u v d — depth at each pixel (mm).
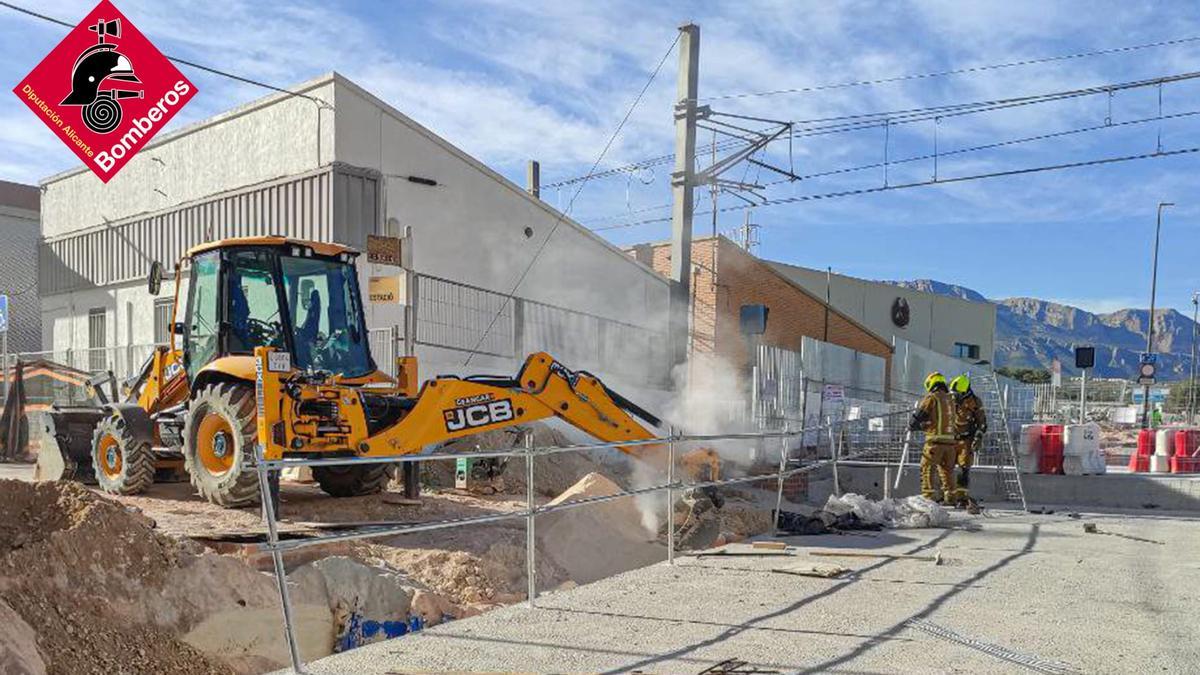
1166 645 5852
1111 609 6855
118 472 11828
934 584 7785
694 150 20625
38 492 6391
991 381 16094
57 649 5344
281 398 10031
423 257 18547
